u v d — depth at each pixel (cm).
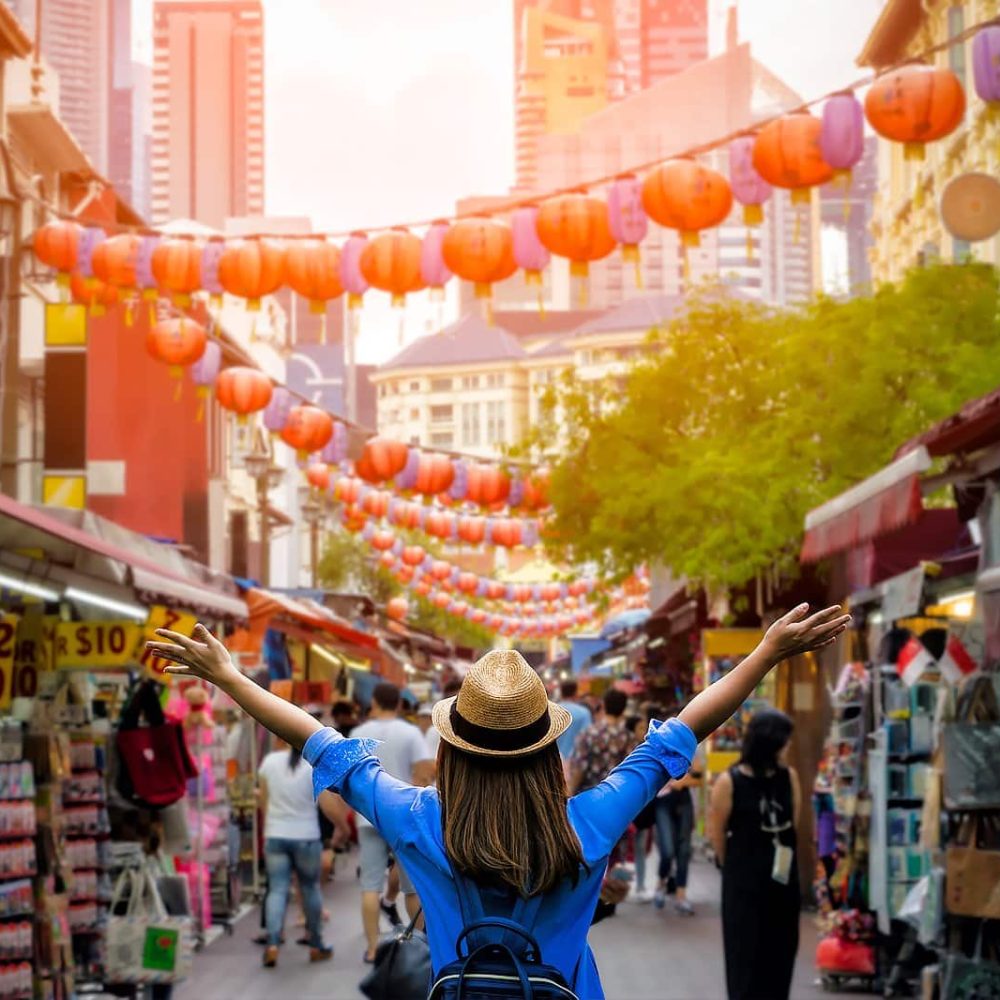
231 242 1574
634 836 2253
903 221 5275
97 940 1380
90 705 1531
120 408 3050
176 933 1304
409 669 5525
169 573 1573
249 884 2253
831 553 1395
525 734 439
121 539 1533
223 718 2106
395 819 448
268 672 2430
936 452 1185
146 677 1488
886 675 1404
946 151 4291
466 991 424
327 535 8669
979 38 1210
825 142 1262
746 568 2547
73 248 1619
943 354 2522
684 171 1329
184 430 3197
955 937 1152
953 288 2605
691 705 462
